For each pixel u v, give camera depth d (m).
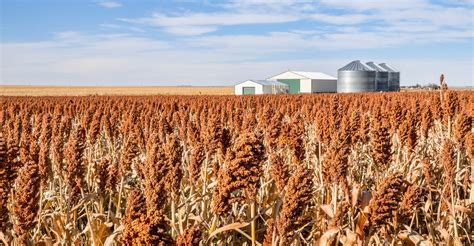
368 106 23.00
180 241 3.75
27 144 7.08
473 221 7.73
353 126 8.60
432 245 5.65
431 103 12.82
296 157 7.89
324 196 6.87
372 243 5.96
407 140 8.88
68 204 6.41
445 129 13.27
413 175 8.17
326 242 5.11
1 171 5.22
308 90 112.69
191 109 22.98
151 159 5.41
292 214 4.61
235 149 4.95
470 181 7.96
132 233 3.60
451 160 6.69
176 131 14.71
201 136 8.73
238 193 6.50
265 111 11.42
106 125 12.68
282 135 7.95
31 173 5.14
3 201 5.27
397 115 11.01
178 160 6.01
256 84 100.38
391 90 112.38
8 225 5.45
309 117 16.39
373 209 4.78
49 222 7.58
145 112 19.31
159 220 3.60
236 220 6.48
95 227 6.66
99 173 7.15
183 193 7.41
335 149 6.20
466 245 6.91
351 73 100.19
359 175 9.22
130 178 9.28
